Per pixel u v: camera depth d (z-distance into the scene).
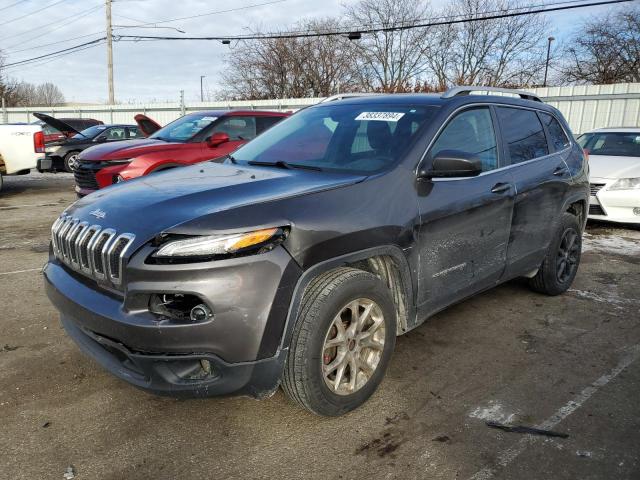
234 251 2.36
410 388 3.20
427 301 3.27
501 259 3.88
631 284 5.34
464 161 3.01
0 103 46.28
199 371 2.48
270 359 2.47
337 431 2.76
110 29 29.58
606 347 3.82
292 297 2.49
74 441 2.65
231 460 2.53
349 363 2.81
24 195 11.56
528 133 4.29
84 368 3.40
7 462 2.48
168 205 2.61
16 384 3.19
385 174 3.04
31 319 4.21
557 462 2.52
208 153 7.50
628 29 34.16
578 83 36.66
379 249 2.84
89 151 7.45
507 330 4.09
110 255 2.47
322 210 2.65
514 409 2.98
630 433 2.76
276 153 3.72
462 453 2.58
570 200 4.64
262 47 42.75
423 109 3.57
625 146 9.01
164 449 2.60
